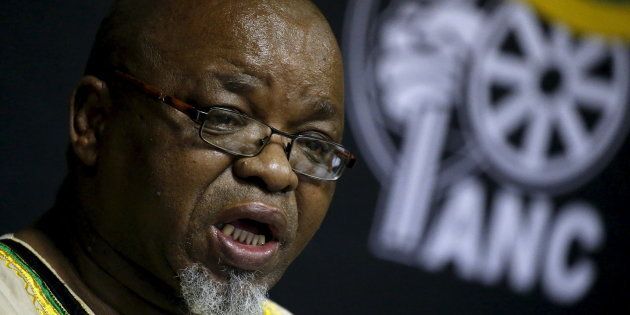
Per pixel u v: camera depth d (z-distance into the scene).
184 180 2.08
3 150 3.71
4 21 3.68
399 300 4.71
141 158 2.12
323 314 4.53
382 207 4.66
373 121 4.60
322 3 4.47
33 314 2.09
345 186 4.56
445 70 4.80
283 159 2.11
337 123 2.27
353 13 4.54
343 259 4.58
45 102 3.79
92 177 2.24
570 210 5.27
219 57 2.10
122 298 2.24
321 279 4.53
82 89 2.25
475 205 4.92
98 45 2.28
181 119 2.09
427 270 4.79
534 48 5.07
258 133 2.12
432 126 4.77
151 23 2.17
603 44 5.31
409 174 4.72
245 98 2.11
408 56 4.70
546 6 5.11
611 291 5.43
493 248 5.00
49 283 2.17
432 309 4.80
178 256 2.10
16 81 3.72
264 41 2.14
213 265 2.11
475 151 4.90
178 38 2.13
